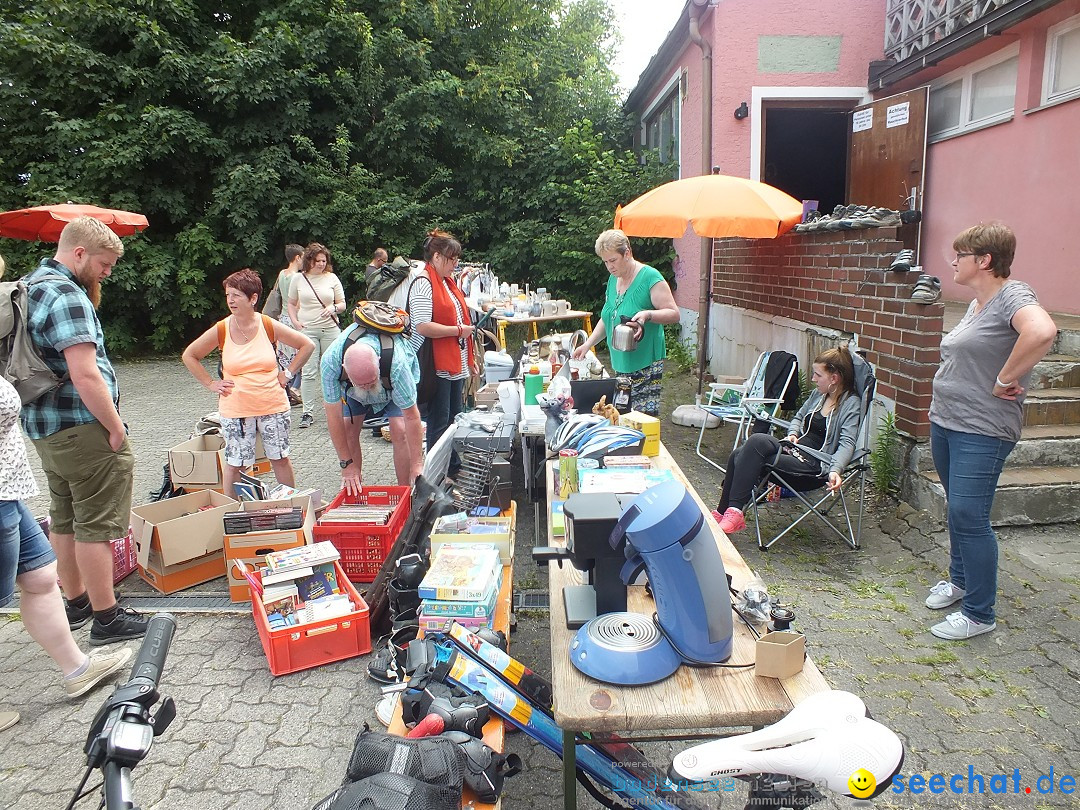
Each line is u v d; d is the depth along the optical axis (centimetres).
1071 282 546
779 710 156
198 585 368
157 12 1170
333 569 328
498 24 1462
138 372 1050
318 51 1238
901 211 733
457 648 211
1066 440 413
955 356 296
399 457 396
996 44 620
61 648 274
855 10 793
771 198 556
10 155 1141
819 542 412
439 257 446
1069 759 239
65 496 317
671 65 1046
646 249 1116
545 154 1300
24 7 1161
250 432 406
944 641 307
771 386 537
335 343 364
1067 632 304
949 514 304
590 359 477
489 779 179
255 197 1183
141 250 1158
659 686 166
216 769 241
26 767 244
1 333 275
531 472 410
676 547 166
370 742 175
